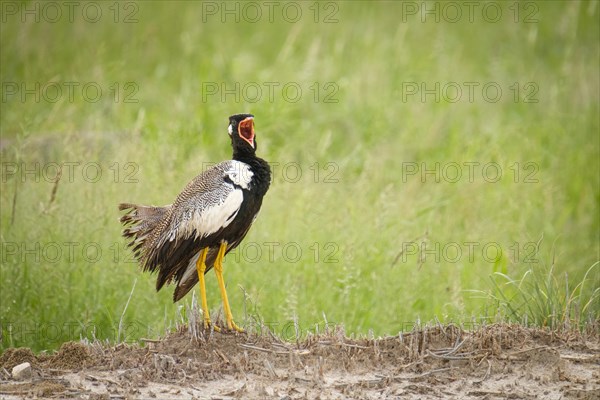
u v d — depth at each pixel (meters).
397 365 9.03
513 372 8.90
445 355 9.06
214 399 8.31
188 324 9.41
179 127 15.93
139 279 12.07
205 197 9.42
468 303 12.37
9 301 11.88
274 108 17.00
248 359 8.98
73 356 9.13
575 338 9.67
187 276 9.95
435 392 8.52
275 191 13.61
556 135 18.08
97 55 17.95
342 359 9.07
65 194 12.82
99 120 16.09
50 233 12.32
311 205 13.20
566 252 13.91
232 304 11.91
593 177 16.80
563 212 15.57
